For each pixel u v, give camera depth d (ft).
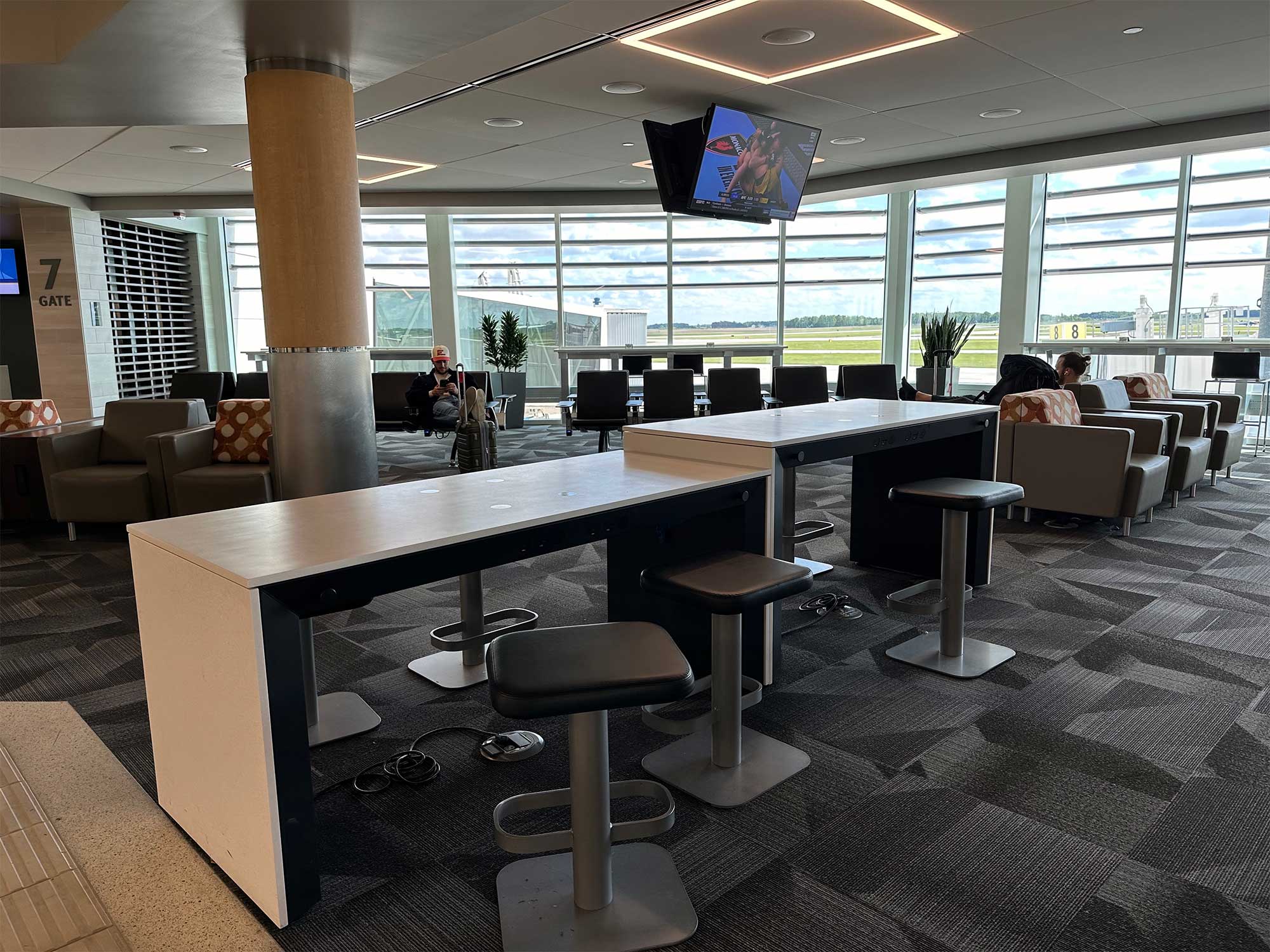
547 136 24.17
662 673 5.26
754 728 8.75
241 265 43.09
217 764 6.26
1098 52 17.30
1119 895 6.09
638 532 10.06
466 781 7.91
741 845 6.79
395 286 41.86
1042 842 6.73
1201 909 5.93
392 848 6.89
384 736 8.82
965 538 10.08
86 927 5.90
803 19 15.31
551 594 13.56
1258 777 7.66
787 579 7.19
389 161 27.81
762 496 9.13
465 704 9.57
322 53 13.05
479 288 41.75
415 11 11.39
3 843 6.93
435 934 5.89
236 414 18.13
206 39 12.40
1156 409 20.29
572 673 5.24
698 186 21.77
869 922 5.87
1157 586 13.23
